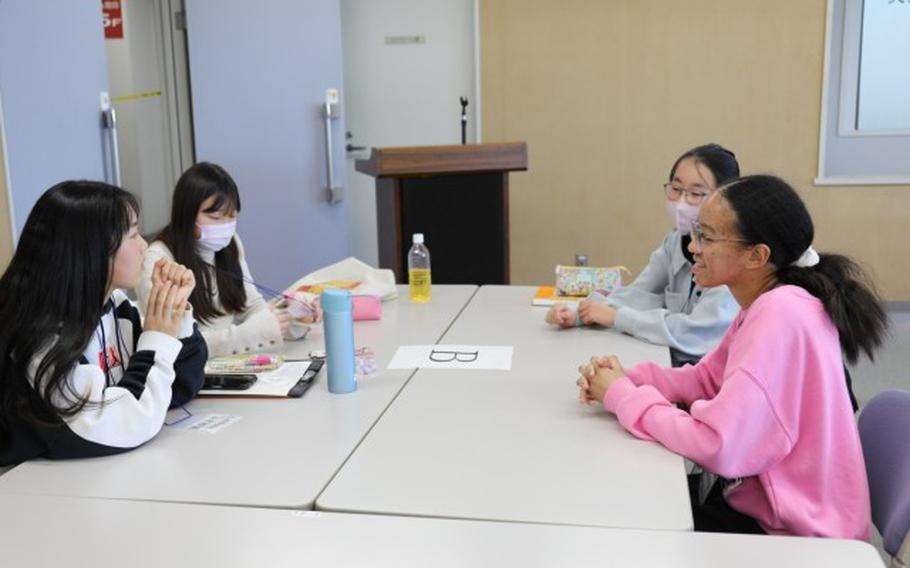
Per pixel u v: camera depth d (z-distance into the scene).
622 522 1.31
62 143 3.85
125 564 1.18
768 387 1.51
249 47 4.74
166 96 5.25
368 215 5.68
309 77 4.78
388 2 5.41
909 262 5.21
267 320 2.28
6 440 1.60
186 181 2.36
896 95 5.10
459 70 5.42
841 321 1.57
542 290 2.97
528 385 1.97
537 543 1.23
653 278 2.65
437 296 2.98
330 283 2.85
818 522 1.52
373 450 1.60
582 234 5.43
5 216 3.55
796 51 5.06
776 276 1.66
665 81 5.20
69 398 1.57
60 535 1.27
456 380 2.02
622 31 5.18
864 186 5.16
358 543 1.23
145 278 2.26
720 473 1.54
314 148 4.84
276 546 1.22
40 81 3.70
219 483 1.47
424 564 1.16
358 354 2.19
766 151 5.20
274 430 1.72
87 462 1.58
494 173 4.01
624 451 1.59
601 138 5.31
